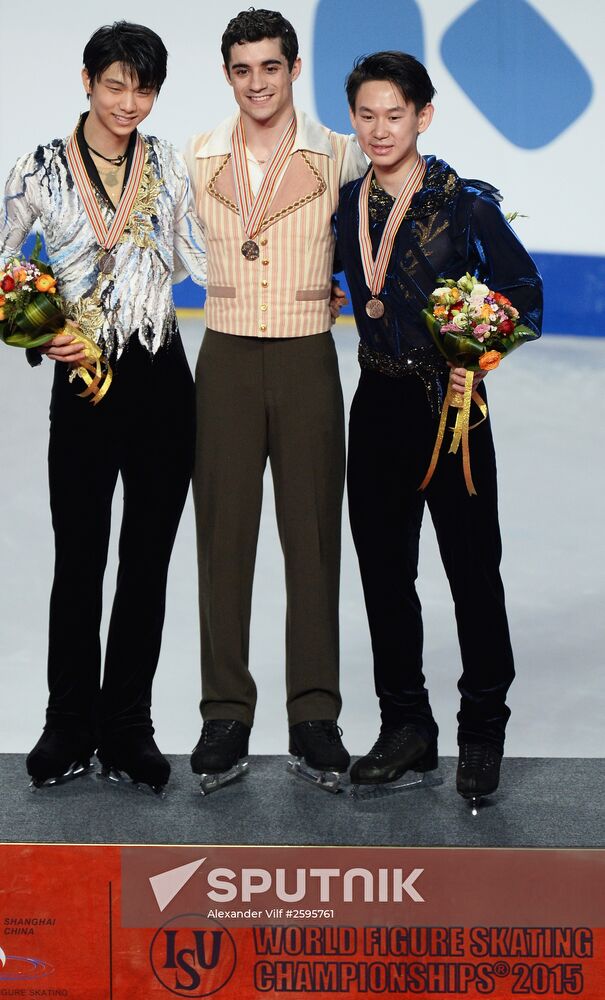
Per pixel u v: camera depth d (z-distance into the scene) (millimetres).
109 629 12102
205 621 12383
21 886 10688
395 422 11562
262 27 11156
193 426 11914
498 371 32281
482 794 11570
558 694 15898
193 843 10773
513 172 34906
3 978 10734
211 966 10766
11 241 11586
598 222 35375
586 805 11789
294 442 12062
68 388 11609
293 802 11797
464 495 11578
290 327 11867
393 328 11406
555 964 10758
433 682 16219
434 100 34281
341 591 19500
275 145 11703
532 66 34219
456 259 11320
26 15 33688
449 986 10797
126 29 10844
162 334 11555
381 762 11812
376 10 33719
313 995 10789
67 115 34156
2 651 17016
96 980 10758
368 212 11391
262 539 21500
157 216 11398
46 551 20547
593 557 21094
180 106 34125
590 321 36125
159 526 11875
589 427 28156
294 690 12344
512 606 18922
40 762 11883
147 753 11922
